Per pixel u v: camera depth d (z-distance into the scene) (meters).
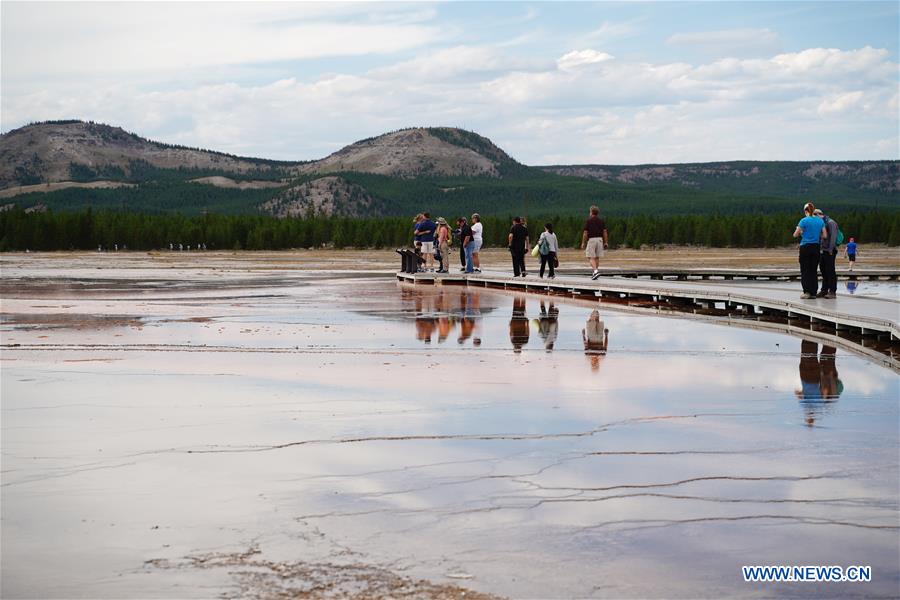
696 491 7.51
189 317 21.92
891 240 137.25
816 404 11.03
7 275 44.84
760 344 17.09
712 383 12.54
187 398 11.39
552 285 31.55
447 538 6.47
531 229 141.25
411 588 5.66
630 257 95.00
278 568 5.95
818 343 17.34
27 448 8.87
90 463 8.34
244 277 43.47
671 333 18.89
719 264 70.19
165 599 5.50
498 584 5.73
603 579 5.81
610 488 7.59
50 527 6.68
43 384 12.37
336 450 8.80
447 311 23.84
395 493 7.46
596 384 12.44
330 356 15.22
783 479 7.84
